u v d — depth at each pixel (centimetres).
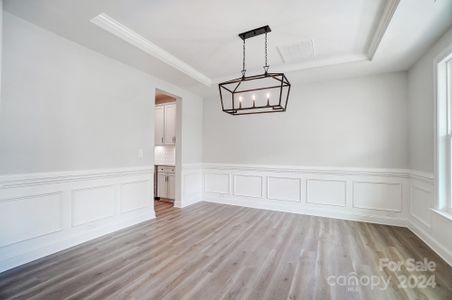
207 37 268
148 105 366
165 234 301
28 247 224
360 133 367
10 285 184
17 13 210
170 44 286
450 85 240
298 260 230
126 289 180
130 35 259
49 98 241
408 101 334
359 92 368
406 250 253
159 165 514
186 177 463
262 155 445
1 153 207
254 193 450
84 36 250
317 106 398
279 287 184
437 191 247
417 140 302
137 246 262
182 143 450
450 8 191
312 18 226
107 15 226
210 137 503
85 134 276
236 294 175
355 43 277
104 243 270
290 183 417
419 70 296
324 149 391
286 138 422
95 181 289
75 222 266
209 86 428
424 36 237
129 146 335
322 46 286
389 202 345
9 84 211
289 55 313
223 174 486
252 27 244
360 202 362
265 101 441
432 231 258
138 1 201
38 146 233
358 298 171
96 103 289
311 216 388
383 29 229
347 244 270
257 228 326
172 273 204
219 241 278
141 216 354
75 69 265
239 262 225
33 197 229
